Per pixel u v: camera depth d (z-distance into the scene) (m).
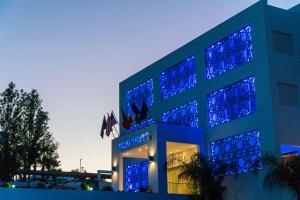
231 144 39.50
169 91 47.72
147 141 42.12
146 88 51.47
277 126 35.72
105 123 48.50
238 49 40.03
